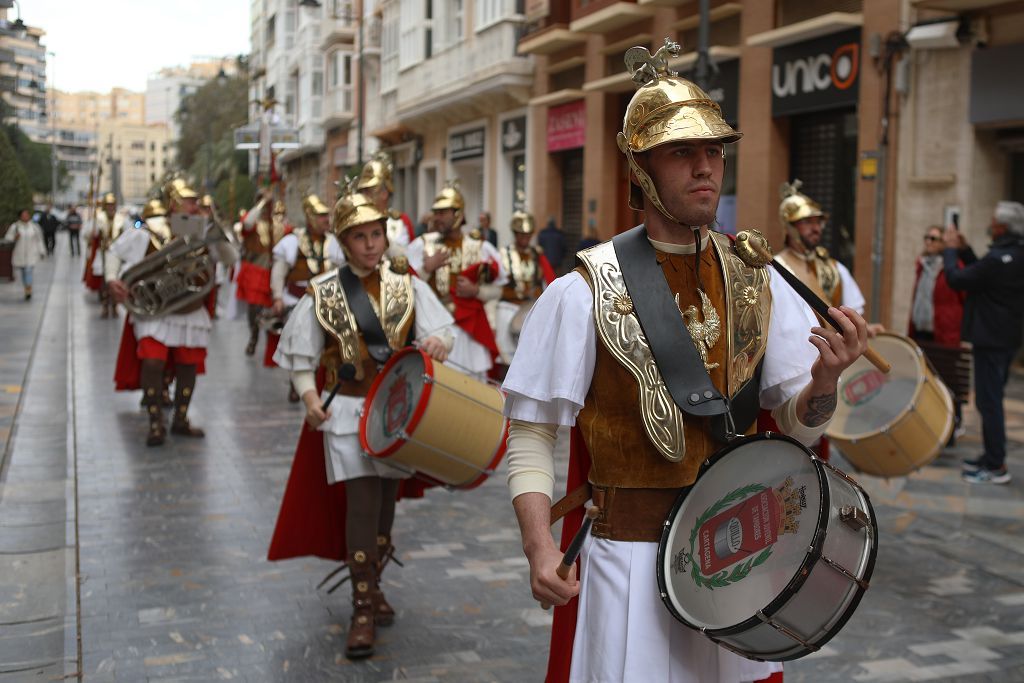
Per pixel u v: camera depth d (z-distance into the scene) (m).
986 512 6.38
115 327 17.08
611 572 2.22
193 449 8.12
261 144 20.58
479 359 8.31
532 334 2.29
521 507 2.24
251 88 68.19
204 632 4.43
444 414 4.01
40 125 126.56
